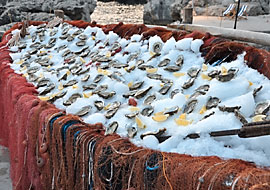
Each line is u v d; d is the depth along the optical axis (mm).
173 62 2018
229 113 1405
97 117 1740
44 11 6664
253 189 939
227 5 9086
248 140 1277
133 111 1724
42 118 1806
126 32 2574
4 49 3250
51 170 1790
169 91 1793
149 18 10859
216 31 2275
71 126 1605
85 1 7059
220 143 1315
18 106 2113
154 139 1419
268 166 1161
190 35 2084
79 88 2109
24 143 2018
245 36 2096
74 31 3012
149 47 2195
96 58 2389
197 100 1554
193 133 1377
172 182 1143
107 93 1923
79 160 1540
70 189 1619
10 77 2557
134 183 1277
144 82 1949
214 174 1060
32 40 3250
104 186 1384
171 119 1550
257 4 9117
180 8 9695
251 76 1607
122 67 2164
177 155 1250
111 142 1411
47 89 2217
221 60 1821
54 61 2707
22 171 2090
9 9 6254
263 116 1327
